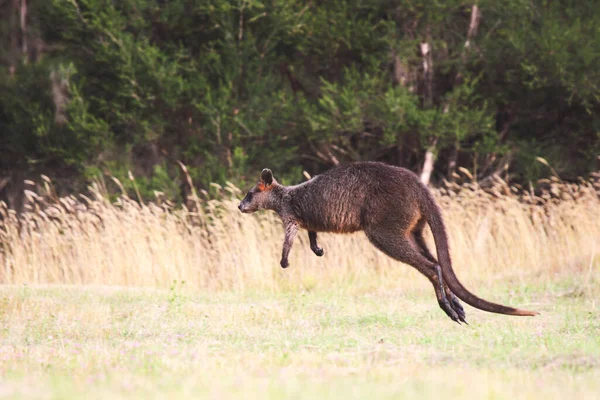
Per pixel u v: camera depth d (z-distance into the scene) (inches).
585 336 1390.3
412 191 1427.2
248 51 3085.6
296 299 1983.3
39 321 1605.6
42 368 1132.5
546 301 1919.3
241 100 3139.8
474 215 2635.3
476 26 3277.6
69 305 1779.0
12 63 3954.2
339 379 974.4
